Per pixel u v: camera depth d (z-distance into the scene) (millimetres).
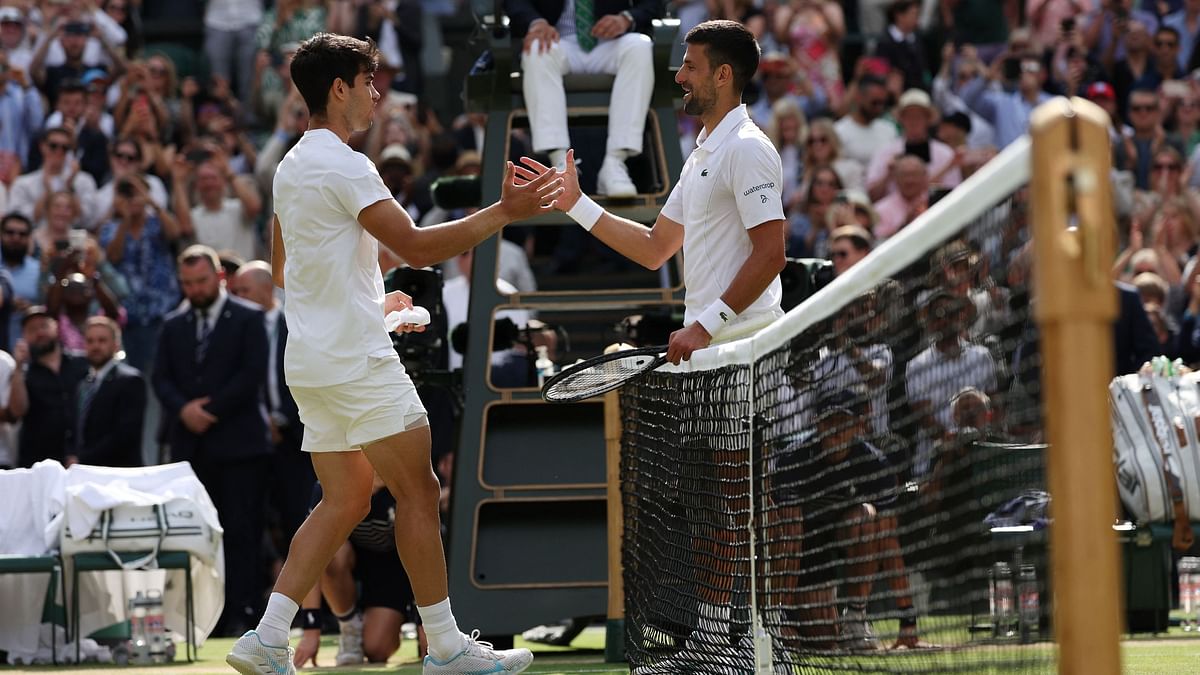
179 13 58219
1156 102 44875
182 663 26859
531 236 36719
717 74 17266
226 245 42375
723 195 17109
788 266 25141
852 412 12500
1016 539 10219
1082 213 8156
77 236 39781
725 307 16344
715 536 15750
